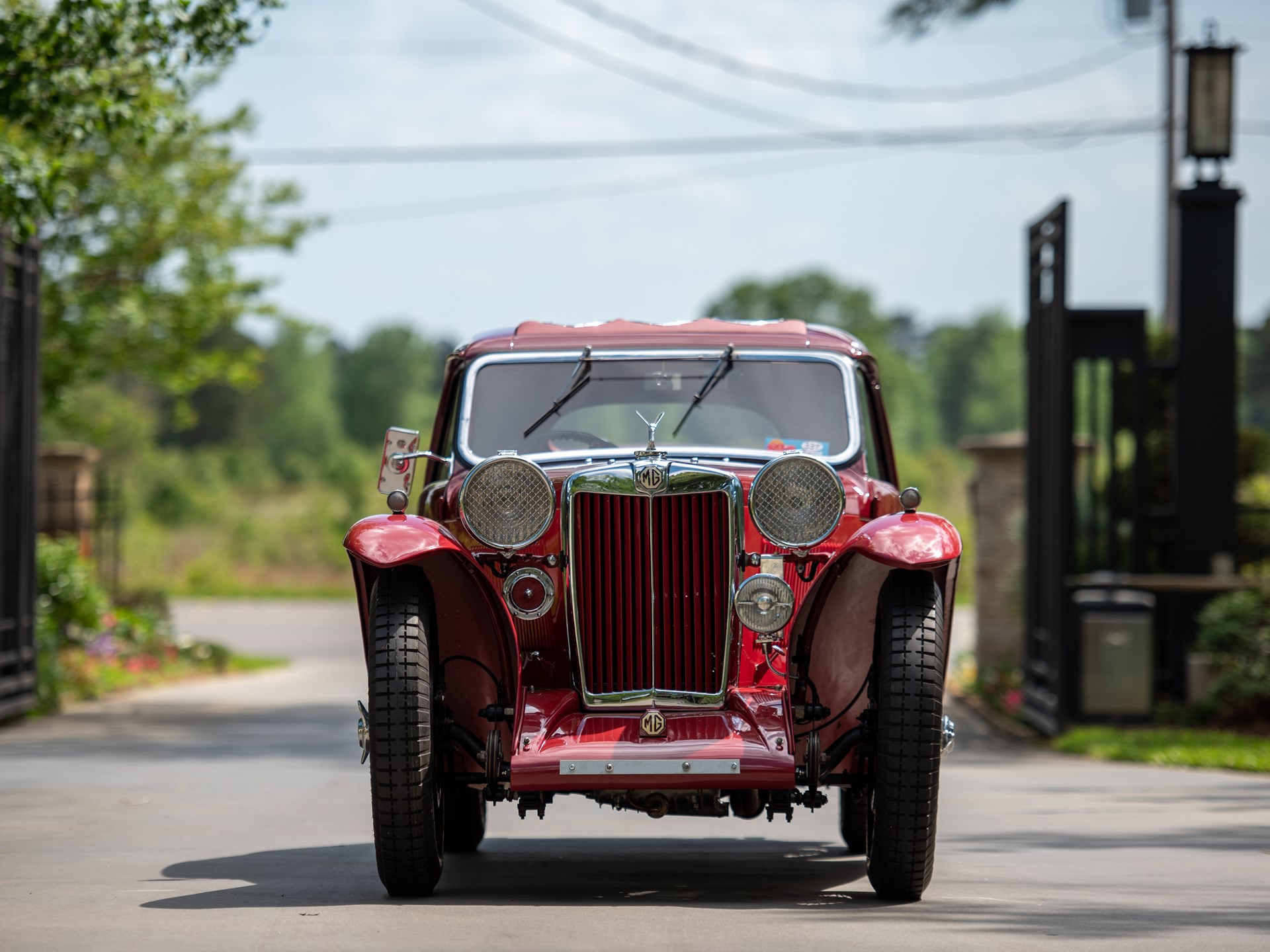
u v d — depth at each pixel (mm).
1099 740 28750
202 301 43281
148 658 47062
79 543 51500
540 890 13984
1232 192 33188
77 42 24156
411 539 12766
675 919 12211
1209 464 33188
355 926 11828
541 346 16156
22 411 32406
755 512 13281
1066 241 30031
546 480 13406
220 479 155500
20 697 32906
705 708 13141
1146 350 33125
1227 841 17188
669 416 15656
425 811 12812
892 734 12727
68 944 11086
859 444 15352
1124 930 11781
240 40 24344
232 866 15203
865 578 13359
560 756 12656
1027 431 33312
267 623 76000
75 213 41656
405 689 12766
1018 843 17047
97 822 18594
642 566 13250
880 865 13008
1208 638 31609
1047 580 31828
